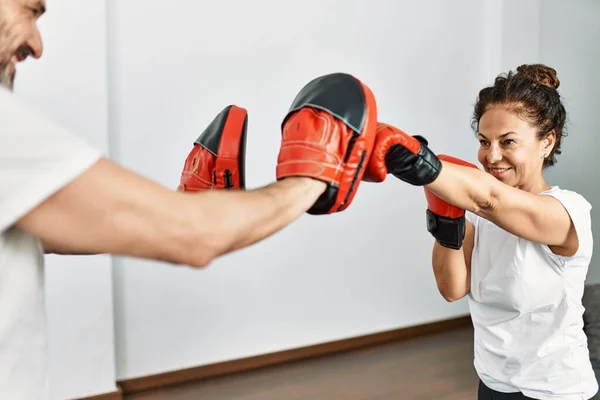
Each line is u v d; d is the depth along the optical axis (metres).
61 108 2.67
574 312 1.28
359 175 0.90
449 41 4.08
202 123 3.16
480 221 1.38
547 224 1.12
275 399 2.90
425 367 3.38
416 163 0.97
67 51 2.66
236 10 3.21
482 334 1.39
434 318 4.22
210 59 3.16
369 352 3.68
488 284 1.33
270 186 0.82
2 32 0.71
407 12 3.86
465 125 4.23
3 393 0.70
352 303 3.80
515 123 1.25
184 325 3.20
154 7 2.98
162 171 3.08
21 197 0.61
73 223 0.64
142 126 3.01
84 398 2.82
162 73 3.03
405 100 3.92
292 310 3.55
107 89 2.85
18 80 2.56
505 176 1.30
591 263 4.71
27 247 0.73
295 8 3.41
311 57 3.49
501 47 4.26
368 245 3.85
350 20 3.62
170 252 0.69
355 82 0.94
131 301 3.04
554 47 4.55
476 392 2.98
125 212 0.65
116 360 3.02
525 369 1.31
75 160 0.62
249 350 3.41
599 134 4.81
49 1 2.60
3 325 0.69
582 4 4.65
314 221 3.59
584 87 4.71
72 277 2.76
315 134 0.87
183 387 3.08
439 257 1.39
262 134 3.37
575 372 1.28
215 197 0.74
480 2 4.19
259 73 3.32
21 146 0.61
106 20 2.85
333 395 2.94
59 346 2.75
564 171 4.62
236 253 3.32
